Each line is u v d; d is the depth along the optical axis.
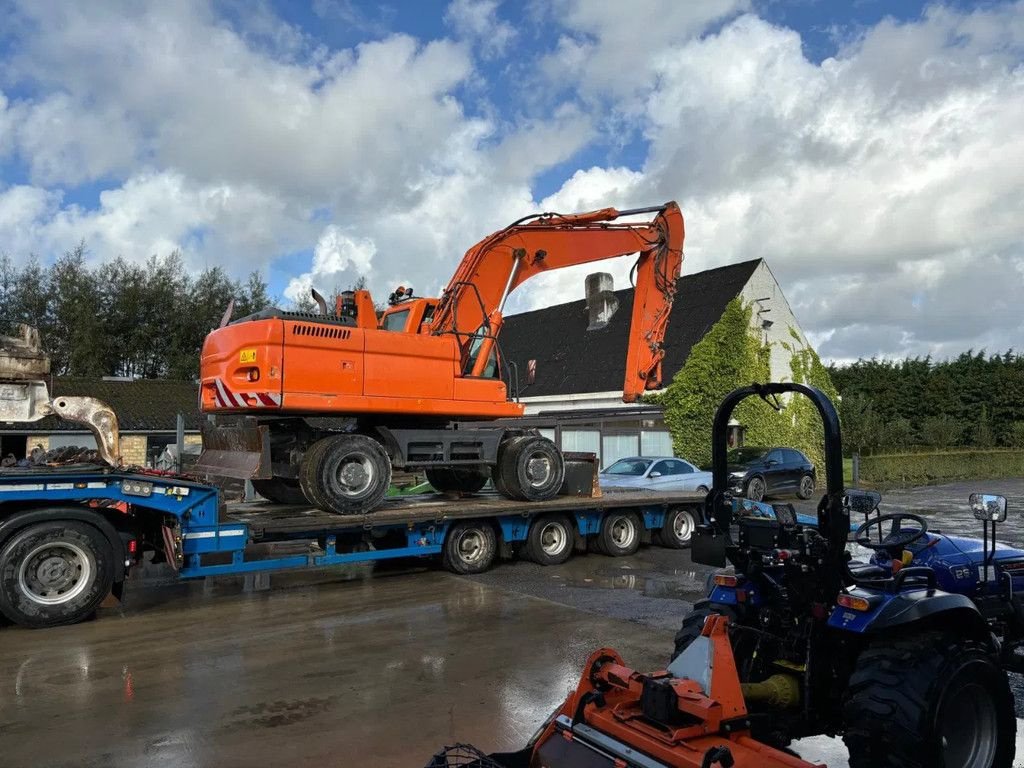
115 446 8.46
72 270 38.38
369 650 6.61
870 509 5.10
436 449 10.34
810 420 26.44
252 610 8.16
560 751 3.41
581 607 8.26
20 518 7.30
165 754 4.50
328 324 9.42
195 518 8.18
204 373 10.05
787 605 4.19
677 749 3.10
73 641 6.91
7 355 7.86
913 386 42.38
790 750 4.41
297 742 4.67
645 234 12.30
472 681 5.79
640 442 24.92
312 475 9.34
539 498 11.21
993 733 3.80
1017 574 5.35
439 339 10.31
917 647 3.69
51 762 4.39
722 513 4.45
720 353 23.53
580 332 31.47
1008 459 32.44
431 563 11.15
